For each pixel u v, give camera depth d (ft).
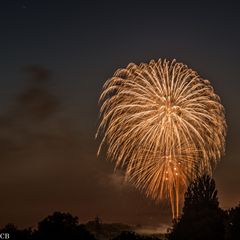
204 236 234.99
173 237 242.58
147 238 234.58
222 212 242.78
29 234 203.41
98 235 309.83
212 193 245.24
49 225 204.54
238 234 234.99
